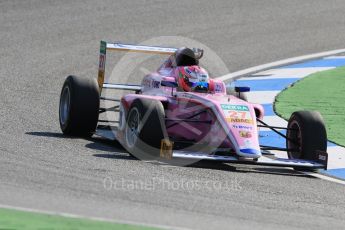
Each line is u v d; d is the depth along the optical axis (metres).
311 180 35.44
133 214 25.91
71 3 81.62
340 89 56.81
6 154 34.62
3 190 27.75
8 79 56.94
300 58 67.25
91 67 62.22
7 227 23.12
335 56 67.81
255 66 64.69
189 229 24.41
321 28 76.75
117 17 77.38
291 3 84.81
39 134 40.50
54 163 33.38
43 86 55.53
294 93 55.81
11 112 46.25
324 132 37.34
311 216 28.30
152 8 80.94
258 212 28.03
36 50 66.50
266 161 35.41
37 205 26.02
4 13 77.44
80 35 71.38
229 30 75.00
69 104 40.28
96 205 26.75
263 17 79.56
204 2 83.88
